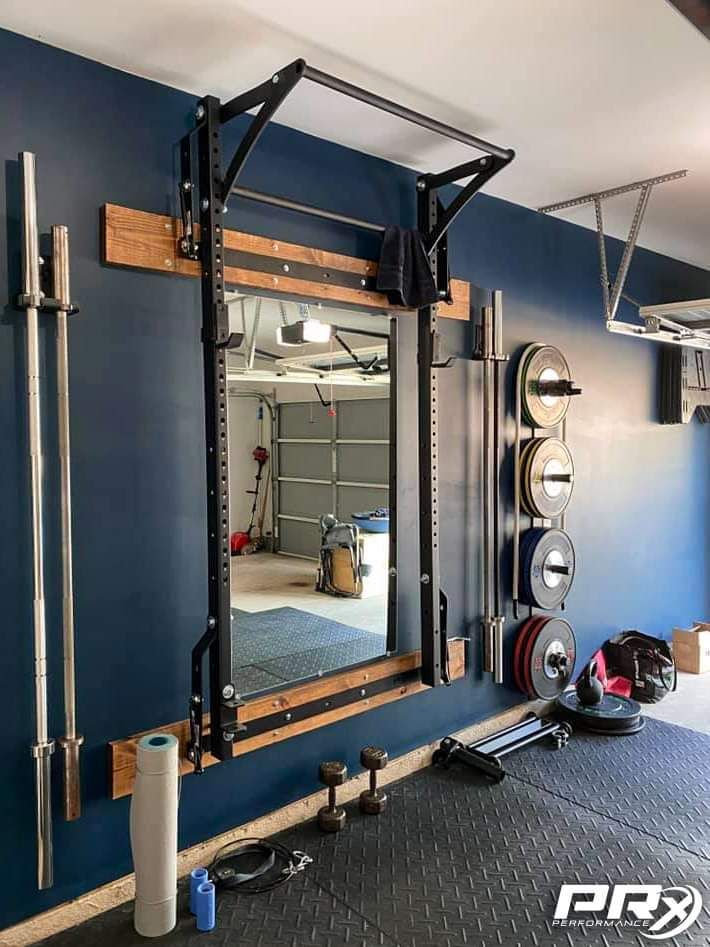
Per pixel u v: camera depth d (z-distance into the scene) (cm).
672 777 316
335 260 277
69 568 211
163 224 231
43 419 210
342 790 291
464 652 337
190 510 244
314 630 289
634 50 218
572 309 398
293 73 198
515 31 206
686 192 350
